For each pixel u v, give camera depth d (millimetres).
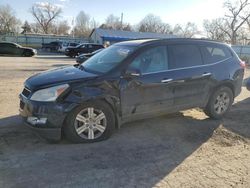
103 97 4797
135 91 5098
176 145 4930
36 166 4035
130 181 3730
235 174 3998
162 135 5375
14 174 3805
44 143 4805
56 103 4523
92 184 3633
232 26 59781
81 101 4633
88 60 5926
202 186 3658
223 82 6258
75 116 4668
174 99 5586
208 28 67312
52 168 3994
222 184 3723
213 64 6141
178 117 6496
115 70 4969
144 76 5168
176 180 3785
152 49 5367
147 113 5340
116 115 5059
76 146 4723
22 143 4789
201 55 6008
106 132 4980
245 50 35500
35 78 5020
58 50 39500
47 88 4578
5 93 8539
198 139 5234
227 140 5230
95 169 4008
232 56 6605
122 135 5301
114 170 3998
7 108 6859
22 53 29719
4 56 28516
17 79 11492
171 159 4391
